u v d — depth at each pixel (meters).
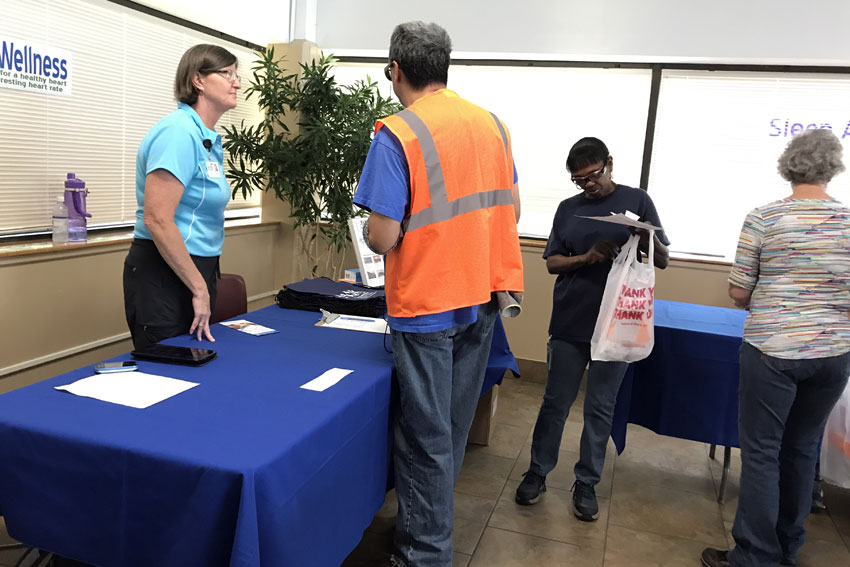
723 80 3.94
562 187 4.31
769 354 1.91
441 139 1.63
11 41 2.70
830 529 2.52
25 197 2.87
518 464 3.00
